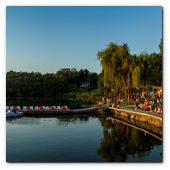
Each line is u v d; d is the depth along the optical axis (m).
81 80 198.25
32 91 130.12
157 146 14.16
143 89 47.50
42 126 21.12
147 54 38.47
